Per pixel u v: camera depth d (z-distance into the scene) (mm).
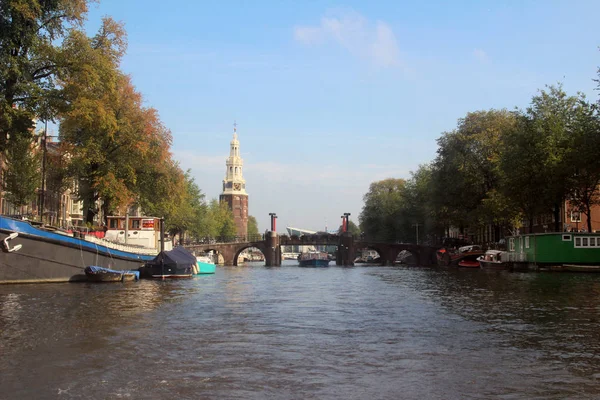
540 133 55031
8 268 33406
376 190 130000
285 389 10828
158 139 50938
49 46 36562
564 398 10250
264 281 47750
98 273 37906
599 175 49375
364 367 12633
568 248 52781
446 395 10445
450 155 72000
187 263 51125
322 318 20797
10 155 43969
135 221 52844
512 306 23875
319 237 112750
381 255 109250
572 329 17688
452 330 17688
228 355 13836
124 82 46125
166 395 10391
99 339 15727
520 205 57406
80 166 46969
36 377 11555
